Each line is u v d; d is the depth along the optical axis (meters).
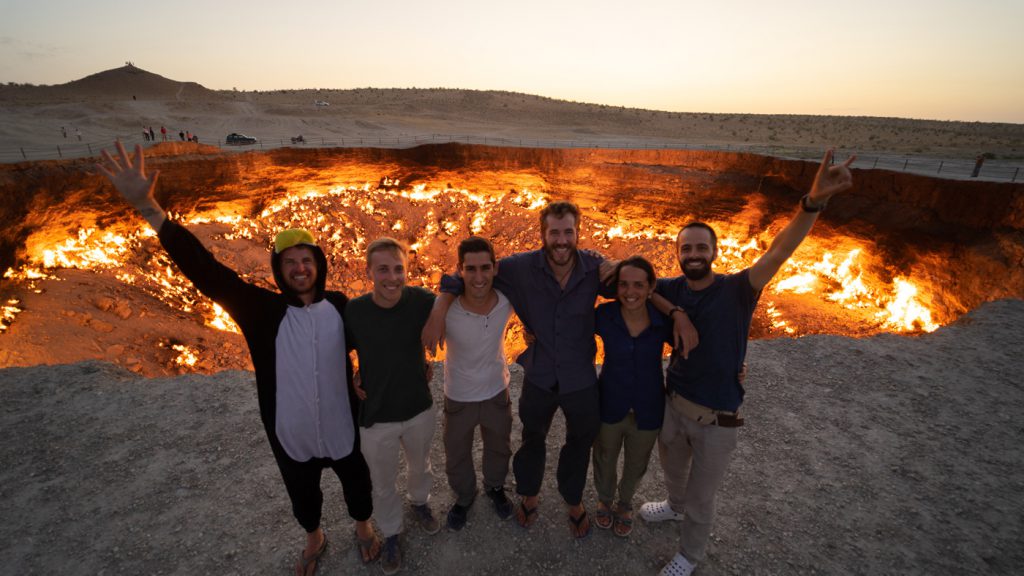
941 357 5.81
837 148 41.78
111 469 3.92
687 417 2.73
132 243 21.25
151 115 56.00
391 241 2.45
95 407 4.73
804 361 5.72
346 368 2.65
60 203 18.41
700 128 76.25
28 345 13.12
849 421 4.62
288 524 3.39
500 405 3.06
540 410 2.95
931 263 15.67
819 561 3.12
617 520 3.27
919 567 3.09
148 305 17.80
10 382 5.12
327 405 2.57
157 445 4.19
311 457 2.68
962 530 3.39
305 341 2.45
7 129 38.22
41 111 52.31
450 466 3.16
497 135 57.28
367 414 2.69
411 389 2.73
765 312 19.30
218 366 15.90
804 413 4.73
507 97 99.69
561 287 2.68
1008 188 13.77
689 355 2.64
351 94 99.81
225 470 3.90
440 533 3.29
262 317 2.40
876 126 76.44
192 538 3.26
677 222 27.58
